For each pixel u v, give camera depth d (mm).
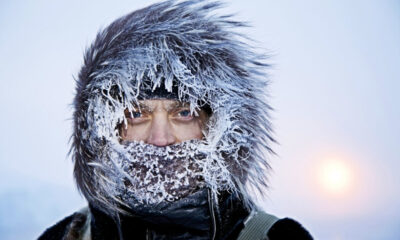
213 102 1208
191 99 1202
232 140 1222
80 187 1267
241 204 1222
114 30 1261
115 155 1189
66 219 1403
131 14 1296
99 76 1181
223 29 1289
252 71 1274
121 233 1187
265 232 1188
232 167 1220
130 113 1225
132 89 1191
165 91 1206
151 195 1161
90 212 1277
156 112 1208
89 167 1222
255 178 1263
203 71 1212
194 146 1191
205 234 1160
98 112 1188
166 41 1217
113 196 1184
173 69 1182
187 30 1242
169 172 1173
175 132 1216
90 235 1313
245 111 1231
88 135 1208
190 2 1297
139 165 1178
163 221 1158
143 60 1168
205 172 1174
